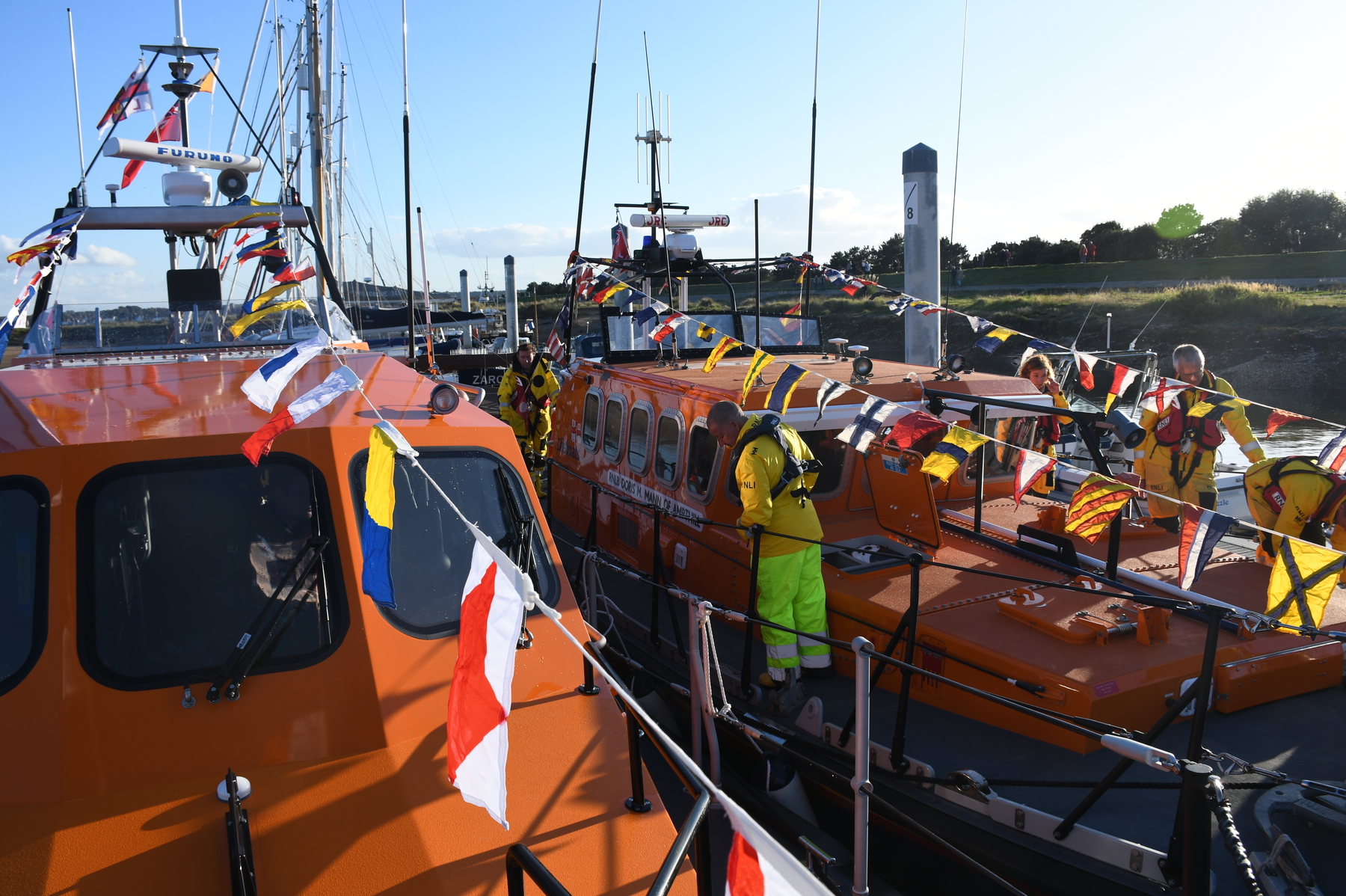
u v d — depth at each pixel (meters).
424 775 2.43
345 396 3.47
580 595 5.57
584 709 2.86
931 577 4.96
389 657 2.72
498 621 1.71
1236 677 3.87
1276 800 3.18
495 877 2.11
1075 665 3.80
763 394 5.31
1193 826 2.25
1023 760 3.63
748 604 4.82
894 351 23.73
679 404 5.85
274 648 2.63
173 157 5.68
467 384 16.80
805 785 4.18
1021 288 29.84
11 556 2.58
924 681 4.28
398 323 24.98
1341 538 4.96
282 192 6.14
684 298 9.01
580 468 7.57
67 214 5.28
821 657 4.65
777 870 1.25
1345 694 4.10
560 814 2.37
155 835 2.17
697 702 3.73
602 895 2.10
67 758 2.32
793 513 4.47
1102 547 5.48
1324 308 21.58
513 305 18.22
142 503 2.72
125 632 2.56
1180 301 23.86
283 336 5.22
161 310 5.02
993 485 6.62
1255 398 19.47
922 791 3.57
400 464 3.09
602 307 7.54
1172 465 5.98
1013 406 5.44
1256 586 4.82
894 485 5.66
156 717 2.46
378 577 2.03
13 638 2.49
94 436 2.81
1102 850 3.04
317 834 2.21
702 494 5.53
